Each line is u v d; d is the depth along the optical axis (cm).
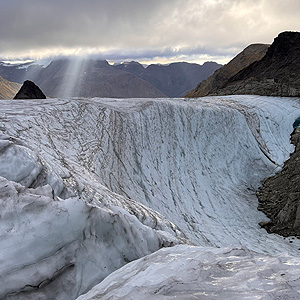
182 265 462
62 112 2142
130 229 677
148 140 2458
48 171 791
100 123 2266
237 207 2153
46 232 488
